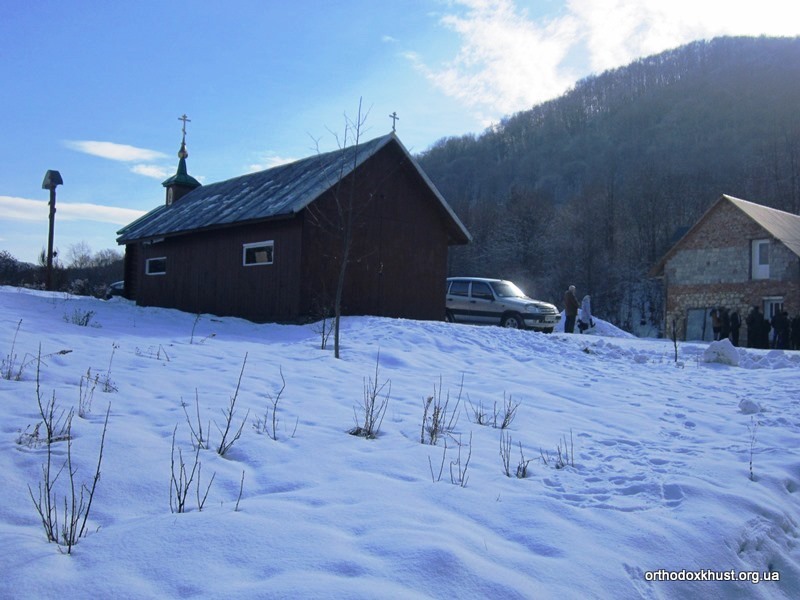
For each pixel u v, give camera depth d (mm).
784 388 9750
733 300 33938
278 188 18766
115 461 4461
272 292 17047
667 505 4641
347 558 3199
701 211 60719
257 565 3127
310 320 16312
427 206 19312
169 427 5449
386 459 5094
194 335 13234
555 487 4895
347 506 3980
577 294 52312
